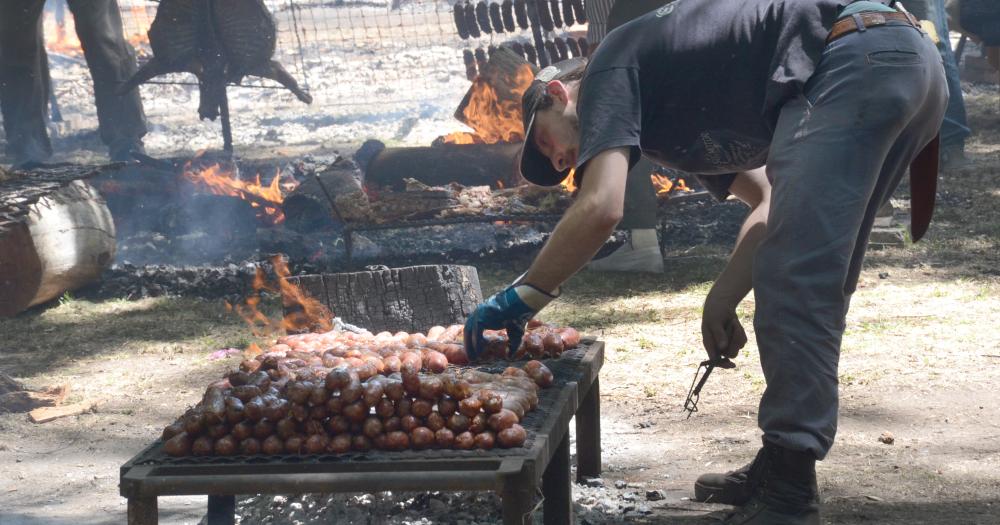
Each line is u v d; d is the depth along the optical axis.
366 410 2.84
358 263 9.26
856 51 3.18
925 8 12.28
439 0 23.55
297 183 12.02
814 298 3.14
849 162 3.14
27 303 8.24
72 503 4.41
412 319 5.34
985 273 8.27
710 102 3.35
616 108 3.23
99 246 8.91
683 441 4.85
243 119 19.70
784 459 3.26
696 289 8.24
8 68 15.36
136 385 6.39
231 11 13.81
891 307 7.37
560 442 3.25
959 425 4.86
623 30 3.39
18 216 7.45
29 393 5.94
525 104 3.58
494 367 3.53
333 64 22.17
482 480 2.65
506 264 9.38
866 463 4.38
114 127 15.48
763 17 3.27
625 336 7.04
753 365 6.13
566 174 3.68
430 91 20.97
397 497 3.95
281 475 2.73
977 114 16.58
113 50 15.30
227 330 7.75
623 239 8.93
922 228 3.75
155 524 2.77
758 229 3.80
